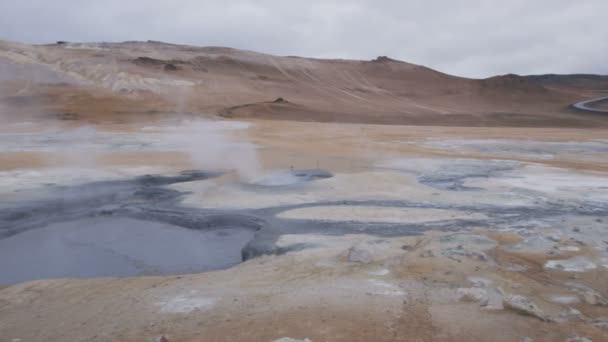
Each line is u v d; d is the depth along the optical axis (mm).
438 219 9656
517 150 23719
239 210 10648
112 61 72312
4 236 9141
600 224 8992
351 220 9602
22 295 5871
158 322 4848
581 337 4262
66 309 5363
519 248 7312
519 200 11562
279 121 44875
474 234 8078
